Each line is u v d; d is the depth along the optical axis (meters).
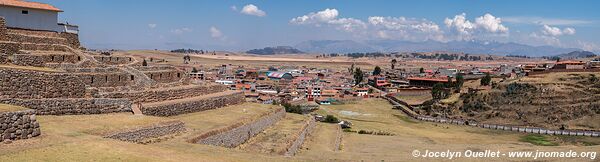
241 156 52.44
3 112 40.56
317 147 84.81
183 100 83.75
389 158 69.00
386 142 107.56
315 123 119.19
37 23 93.75
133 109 69.75
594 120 185.38
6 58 70.75
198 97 90.38
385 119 191.62
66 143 42.81
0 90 56.66
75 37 102.12
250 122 78.94
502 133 163.88
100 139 46.62
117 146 45.31
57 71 67.81
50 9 95.81
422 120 195.38
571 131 165.25
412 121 190.75
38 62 74.25
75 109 62.12
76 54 91.56
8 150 38.59
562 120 190.75
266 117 89.38
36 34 92.19
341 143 100.00
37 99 59.06
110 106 66.56
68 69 75.44
